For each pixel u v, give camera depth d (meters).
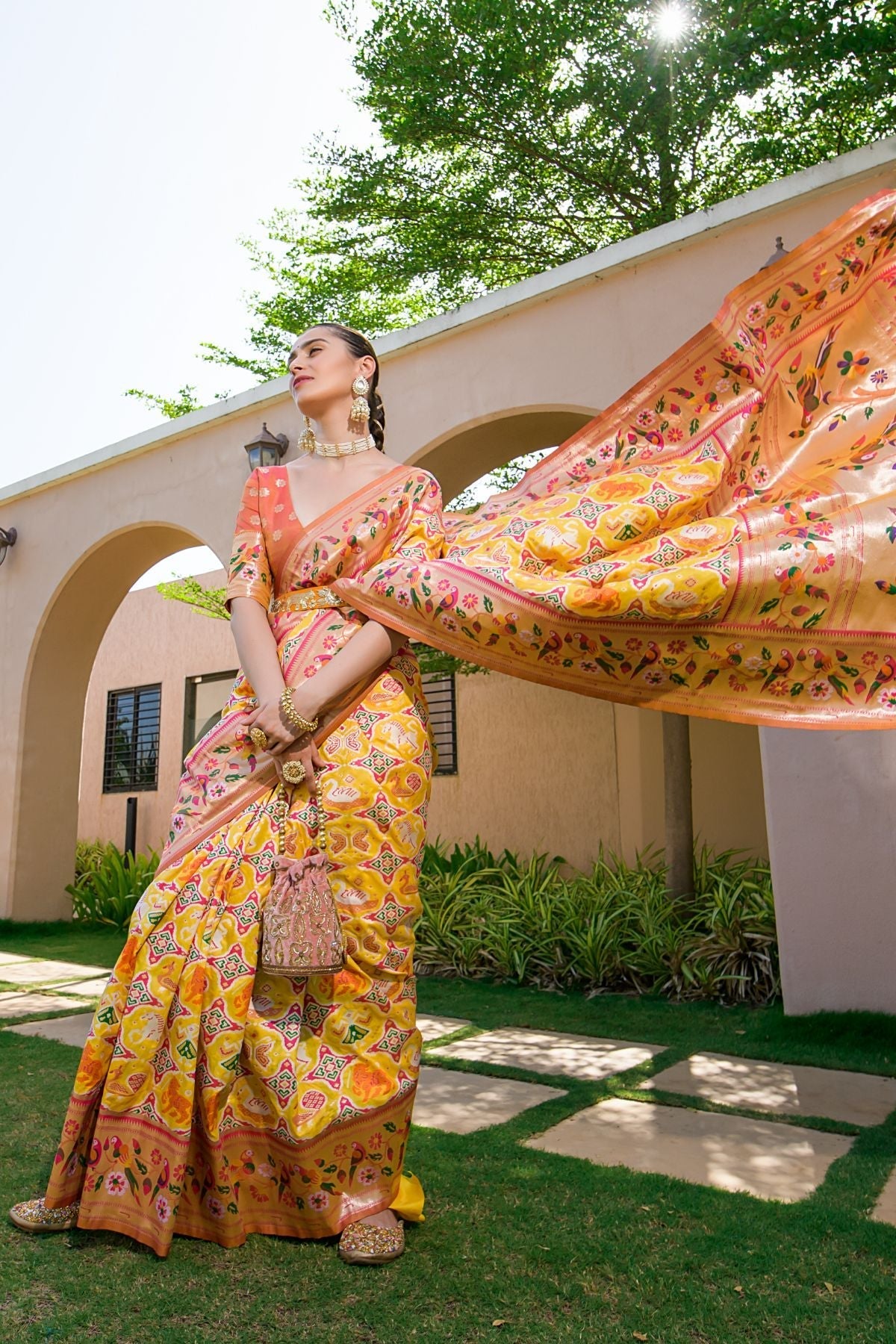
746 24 5.52
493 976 5.51
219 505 6.86
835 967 3.99
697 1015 4.38
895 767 3.98
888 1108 2.93
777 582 1.97
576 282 5.25
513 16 6.63
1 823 7.98
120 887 7.89
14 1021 4.38
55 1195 1.98
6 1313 1.67
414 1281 1.78
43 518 8.14
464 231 7.89
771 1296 1.72
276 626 2.22
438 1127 2.78
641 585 1.97
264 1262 1.86
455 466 5.99
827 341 2.29
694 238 4.87
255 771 2.07
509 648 2.07
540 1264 1.85
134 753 11.70
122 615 12.06
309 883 1.94
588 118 7.18
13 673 8.16
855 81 5.78
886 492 2.04
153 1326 1.62
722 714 2.02
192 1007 1.92
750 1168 2.41
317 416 2.34
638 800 7.50
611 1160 2.48
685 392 2.45
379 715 2.09
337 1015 1.99
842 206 4.52
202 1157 1.96
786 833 4.15
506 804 8.34
